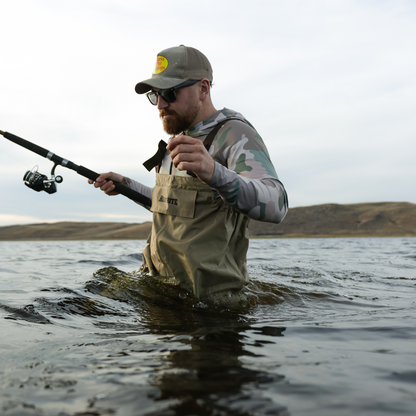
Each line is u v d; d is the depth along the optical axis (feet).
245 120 6.64
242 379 2.59
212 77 6.98
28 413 2.10
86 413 2.09
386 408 2.13
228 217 6.13
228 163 6.08
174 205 6.39
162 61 6.66
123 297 6.13
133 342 3.70
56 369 2.85
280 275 9.95
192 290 6.19
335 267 13.03
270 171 5.62
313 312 5.66
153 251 6.81
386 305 6.29
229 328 4.42
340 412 2.08
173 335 4.02
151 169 7.04
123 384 2.52
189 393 2.35
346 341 3.76
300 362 3.00
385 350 3.41
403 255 21.81
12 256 23.76
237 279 6.31
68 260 17.98
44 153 7.50
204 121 6.63
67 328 4.43
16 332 4.13
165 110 6.65
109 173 7.83
